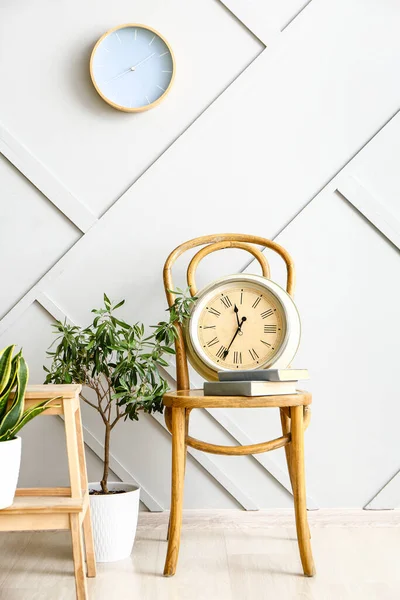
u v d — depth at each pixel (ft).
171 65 7.53
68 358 6.50
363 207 7.48
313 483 7.47
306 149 7.59
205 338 6.57
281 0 7.62
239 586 5.52
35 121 7.61
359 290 7.54
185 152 7.57
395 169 7.54
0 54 7.61
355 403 7.51
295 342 6.43
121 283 7.55
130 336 6.61
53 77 7.61
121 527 6.27
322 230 7.54
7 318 7.48
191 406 5.74
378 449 7.49
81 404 7.51
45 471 7.48
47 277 7.50
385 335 7.52
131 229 7.55
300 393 5.91
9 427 5.13
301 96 7.60
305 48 7.60
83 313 7.52
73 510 4.98
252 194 7.58
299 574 5.78
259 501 7.48
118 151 7.62
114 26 7.60
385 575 5.74
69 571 5.93
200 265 7.55
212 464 7.45
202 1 7.63
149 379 6.99
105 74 7.52
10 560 6.24
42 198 7.59
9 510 4.98
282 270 7.55
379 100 7.59
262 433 7.50
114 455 7.50
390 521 7.38
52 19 7.61
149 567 6.06
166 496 7.47
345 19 7.60
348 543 6.71
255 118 7.59
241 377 5.96
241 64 7.65
